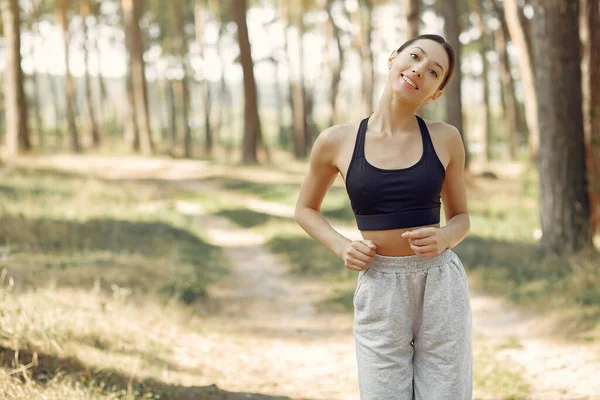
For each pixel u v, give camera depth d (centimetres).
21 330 427
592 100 938
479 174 2377
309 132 4319
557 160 827
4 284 551
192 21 4406
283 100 5644
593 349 529
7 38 2355
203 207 1691
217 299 741
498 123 4303
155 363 471
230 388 457
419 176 234
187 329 589
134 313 567
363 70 3325
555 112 823
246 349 577
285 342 616
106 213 1098
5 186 1278
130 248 866
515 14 1412
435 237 229
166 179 2262
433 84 234
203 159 3338
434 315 237
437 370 241
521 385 461
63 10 3453
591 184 884
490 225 1188
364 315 244
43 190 1265
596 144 893
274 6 4116
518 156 3083
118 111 6806
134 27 3419
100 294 597
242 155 2866
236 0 2794
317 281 869
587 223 824
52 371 396
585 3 957
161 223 1123
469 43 3148
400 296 238
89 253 766
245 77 2839
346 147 244
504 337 586
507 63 2867
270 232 1276
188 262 870
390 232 237
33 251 730
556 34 814
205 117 4131
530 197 1543
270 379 500
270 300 771
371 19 3472
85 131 4681
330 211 1566
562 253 822
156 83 5369
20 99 2367
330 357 570
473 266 855
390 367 242
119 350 473
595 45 952
